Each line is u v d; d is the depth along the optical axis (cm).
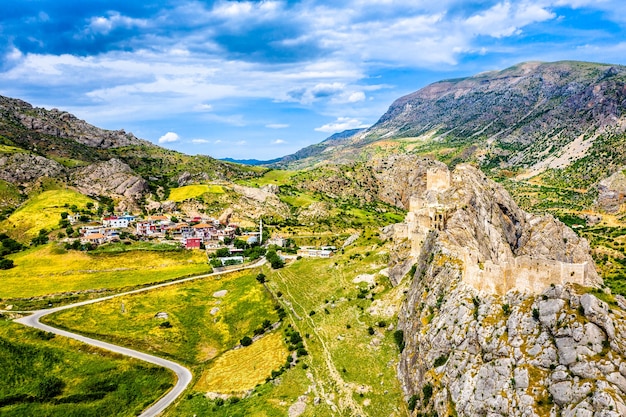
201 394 15188
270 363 16200
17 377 15788
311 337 17188
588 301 8869
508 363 9319
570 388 8156
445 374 10600
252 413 13612
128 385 15988
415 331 13325
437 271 13875
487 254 18938
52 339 18275
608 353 8244
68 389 15538
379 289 19325
